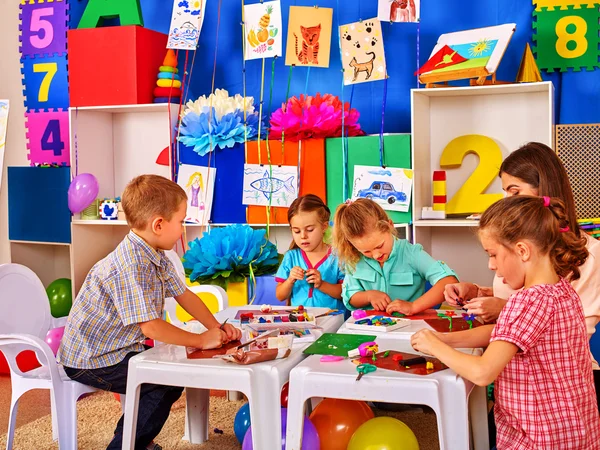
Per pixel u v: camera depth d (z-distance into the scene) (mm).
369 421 1627
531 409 1374
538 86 2729
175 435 2232
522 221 1388
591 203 2752
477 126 3014
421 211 2879
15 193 3469
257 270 2684
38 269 3682
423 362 1491
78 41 3254
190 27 3047
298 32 2887
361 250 2078
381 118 3133
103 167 3518
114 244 3572
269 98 3291
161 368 1562
